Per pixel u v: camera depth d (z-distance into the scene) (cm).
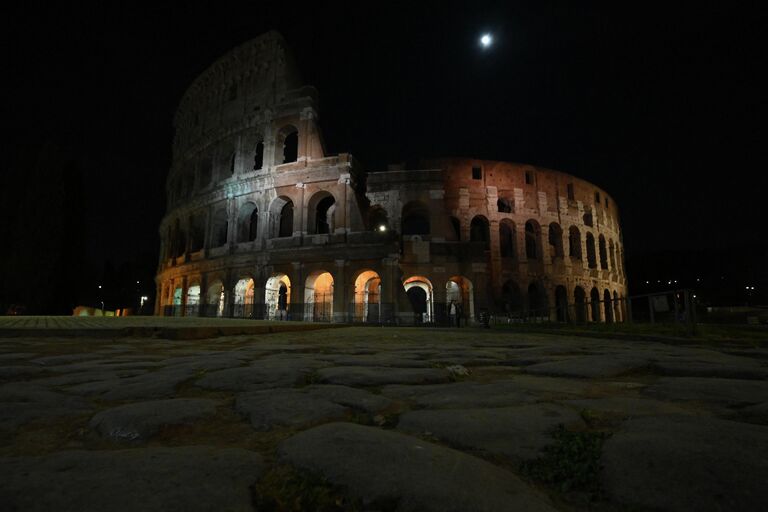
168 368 544
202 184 5081
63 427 286
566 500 177
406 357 689
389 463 200
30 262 4981
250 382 437
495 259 4838
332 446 223
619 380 460
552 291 4988
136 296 8406
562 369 513
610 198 6438
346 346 988
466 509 159
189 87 5578
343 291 3725
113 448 246
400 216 4347
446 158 5081
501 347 947
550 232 5500
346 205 3931
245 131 4609
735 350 794
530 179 5312
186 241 4878
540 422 272
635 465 195
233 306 4109
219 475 193
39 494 169
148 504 163
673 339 1059
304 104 4344
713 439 222
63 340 1134
